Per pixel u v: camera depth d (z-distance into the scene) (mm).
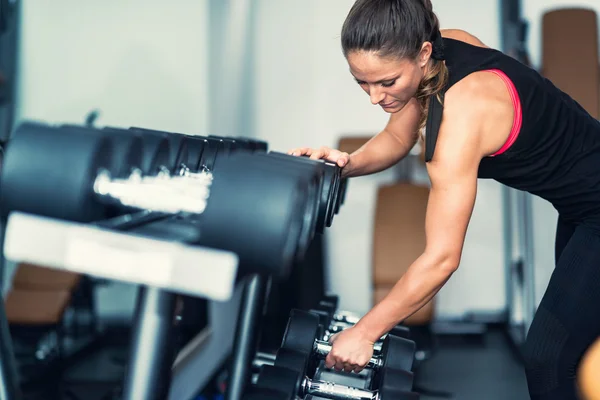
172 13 4676
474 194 1479
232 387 1712
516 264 4496
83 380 3705
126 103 4699
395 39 1364
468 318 5074
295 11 5004
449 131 1457
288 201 917
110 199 979
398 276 4266
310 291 4379
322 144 5086
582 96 4188
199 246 941
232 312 4344
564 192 1688
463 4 4941
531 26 4918
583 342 1665
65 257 874
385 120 5043
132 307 4844
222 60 4551
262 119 5078
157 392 1089
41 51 4617
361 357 1468
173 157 1248
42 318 3469
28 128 936
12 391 1230
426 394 3668
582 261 1686
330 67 5035
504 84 1505
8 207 933
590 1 4848
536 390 1697
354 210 5082
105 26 4668
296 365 1463
